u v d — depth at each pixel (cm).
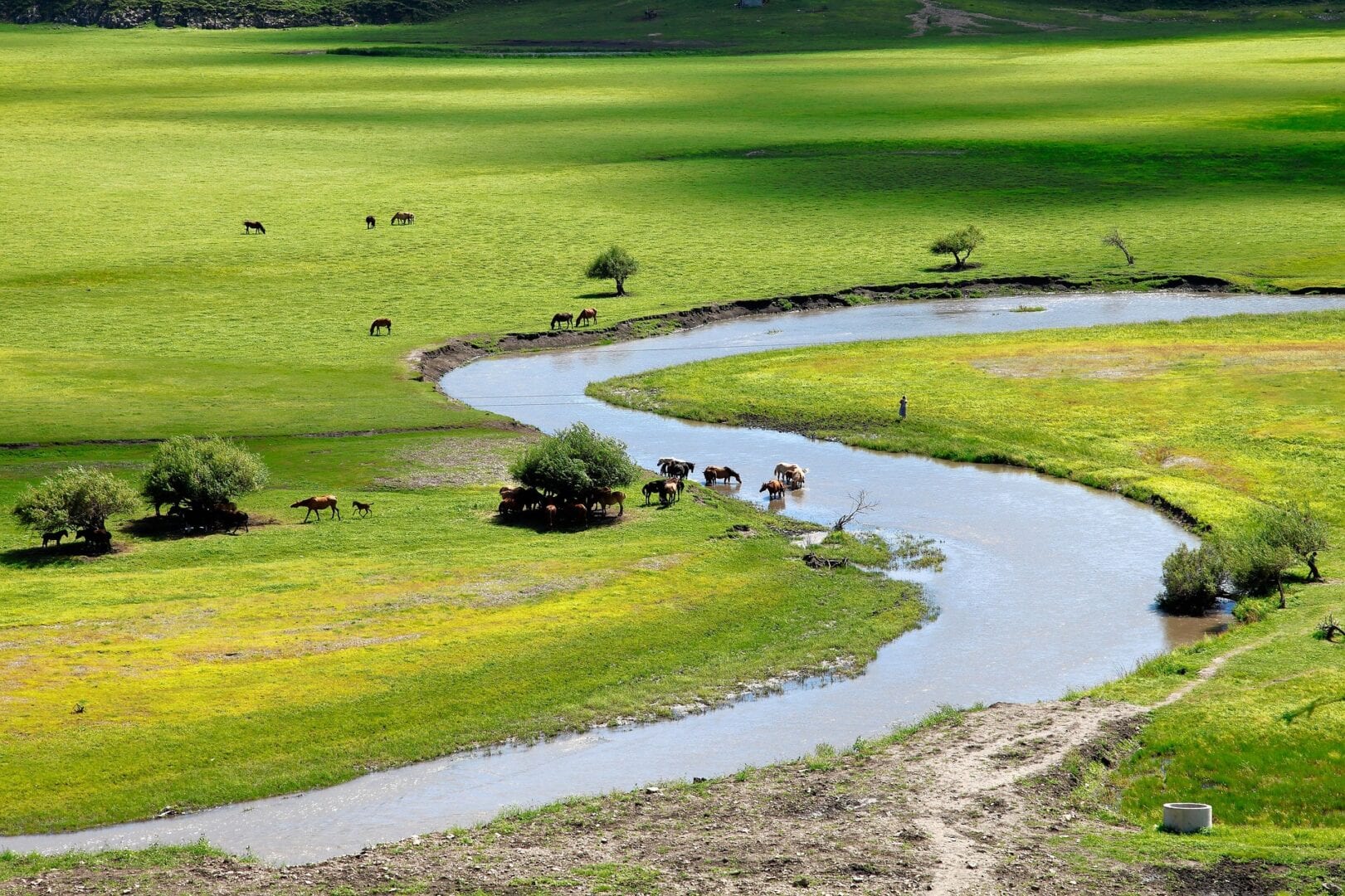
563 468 6731
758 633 5362
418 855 3494
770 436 8869
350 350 11275
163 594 5562
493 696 4703
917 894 3209
